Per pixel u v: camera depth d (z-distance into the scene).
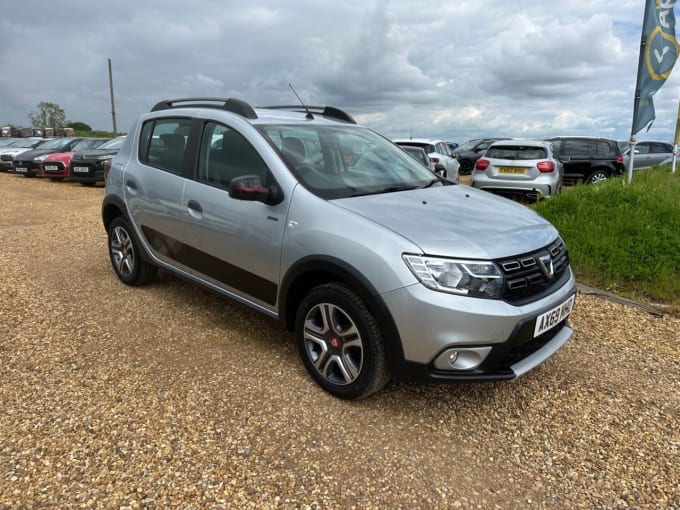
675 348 3.81
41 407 2.80
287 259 3.08
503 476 2.40
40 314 4.13
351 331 2.83
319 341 3.01
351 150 3.80
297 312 3.14
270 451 2.49
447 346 2.52
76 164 13.99
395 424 2.76
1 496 2.13
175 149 4.11
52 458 2.38
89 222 8.40
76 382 3.07
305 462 2.42
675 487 2.36
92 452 2.43
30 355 3.40
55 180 15.94
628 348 3.79
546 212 6.76
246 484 2.26
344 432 2.67
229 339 3.73
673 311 4.48
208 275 3.83
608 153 14.76
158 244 4.29
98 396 2.92
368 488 2.27
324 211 2.95
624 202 6.56
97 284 4.93
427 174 4.00
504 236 2.80
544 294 2.82
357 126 4.32
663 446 2.65
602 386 3.24
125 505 2.11
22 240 6.86
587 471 2.45
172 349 3.55
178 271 4.16
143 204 4.34
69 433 2.57
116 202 4.69
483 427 2.77
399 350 2.62
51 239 6.96
